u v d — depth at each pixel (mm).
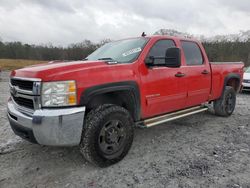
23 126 2889
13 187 2742
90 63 3127
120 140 3342
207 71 4898
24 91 2918
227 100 5785
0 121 5312
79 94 2836
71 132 2789
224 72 5473
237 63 6086
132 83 3381
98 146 3051
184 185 2771
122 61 3619
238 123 5375
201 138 4348
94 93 2957
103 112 3082
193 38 4844
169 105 4121
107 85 3086
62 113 2707
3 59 51719
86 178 2938
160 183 2818
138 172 3084
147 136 4434
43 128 2691
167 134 4555
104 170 3137
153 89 3723
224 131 4770
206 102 5176
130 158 3494
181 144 4043
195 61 4703
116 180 2895
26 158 3469
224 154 3633
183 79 4262
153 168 3188
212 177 2945
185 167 3207
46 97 2729
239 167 3209
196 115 6004
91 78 2953
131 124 3438
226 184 2791
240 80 6137
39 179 2912
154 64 3668
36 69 2936
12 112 3105
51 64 3262
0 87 12586
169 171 3102
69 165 3266
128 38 4395
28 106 2955
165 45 4125
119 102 3637
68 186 2766
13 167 3205
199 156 3559
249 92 11016
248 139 4312
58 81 2734
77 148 3805
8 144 3967
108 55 3996
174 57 3436
